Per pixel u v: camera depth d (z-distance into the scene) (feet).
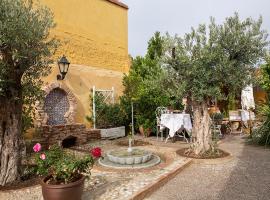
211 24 22.11
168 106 37.19
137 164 21.01
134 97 39.37
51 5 32.19
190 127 31.35
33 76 17.12
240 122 43.88
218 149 25.43
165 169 19.65
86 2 37.65
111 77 41.50
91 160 14.14
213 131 29.17
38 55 16.25
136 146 30.25
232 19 22.13
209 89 21.81
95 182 16.99
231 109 50.70
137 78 41.19
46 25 16.48
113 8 42.86
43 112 29.60
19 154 17.19
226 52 22.30
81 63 36.27
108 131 35.76
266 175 18.56
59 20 33.30
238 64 22.41
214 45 21.95
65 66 31.19
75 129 30.78
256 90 53.47
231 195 14.99
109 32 41.83
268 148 28.30
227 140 33.88
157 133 35.58
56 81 32.14
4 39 14.23
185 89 22.40
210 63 22.04
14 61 15.80
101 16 40.34
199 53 21.68
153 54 45.80
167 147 29.22
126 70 45.06
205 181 17.58
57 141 27.96
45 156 14.15
